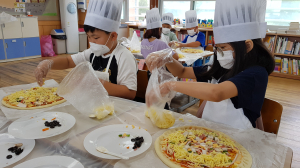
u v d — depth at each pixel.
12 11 5.22
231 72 1.00
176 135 0.90
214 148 0.83
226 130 0.98
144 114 1.12
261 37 1.02
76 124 0.99
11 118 1.02
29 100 1.22
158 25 2.84
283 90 3.76
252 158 0.77
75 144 0.83
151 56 1.22
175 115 1.14
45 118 1.03
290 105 3.11
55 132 0.90
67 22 5.94
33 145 0.80
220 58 1.04
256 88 0.94
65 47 6.21
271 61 1.01
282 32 4.45
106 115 1.08
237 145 0.85
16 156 0.74
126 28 6.25
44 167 0.68
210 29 4.89
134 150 0.79
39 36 5.68
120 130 0.94
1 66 4.58
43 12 5.80
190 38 4.07
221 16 0.94
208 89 0.90
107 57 1.52
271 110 1.20
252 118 1.16
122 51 1.48
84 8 6.37
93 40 1.35
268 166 0.73
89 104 1.05
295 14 4.66
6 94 1.34
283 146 0.85
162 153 0.79
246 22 0.90
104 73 1.41
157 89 0.96
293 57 4.63
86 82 1.05
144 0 6.48
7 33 4.89
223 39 0.95
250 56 0.99
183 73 1.41
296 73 4.49
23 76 3.90
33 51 5.43
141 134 0.91
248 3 0.87
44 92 1.37
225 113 1.20
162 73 1.06
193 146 0.84
